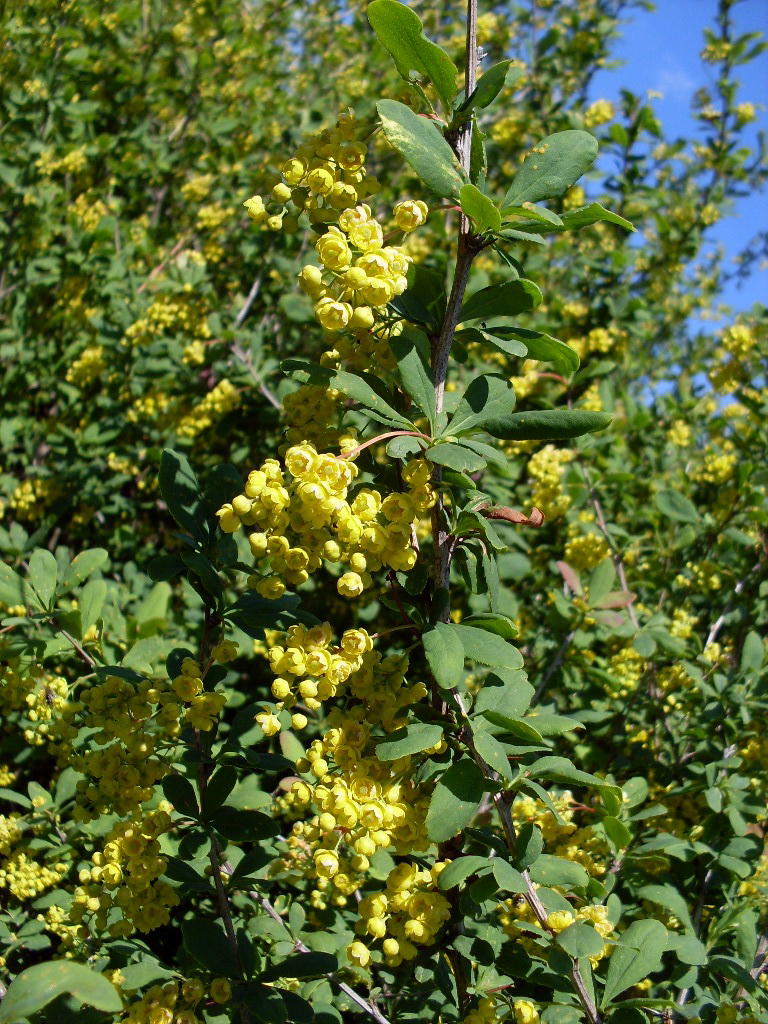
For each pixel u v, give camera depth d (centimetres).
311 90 887
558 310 507
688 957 187
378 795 165
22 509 501
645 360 648
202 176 713
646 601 420
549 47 626
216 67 803
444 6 786
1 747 329
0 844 272
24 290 592
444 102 178
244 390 467
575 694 341
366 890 268
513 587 449
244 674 402
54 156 641
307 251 561
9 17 629
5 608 268
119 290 552
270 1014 161
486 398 174
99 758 187
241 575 354
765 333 443
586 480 387
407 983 230
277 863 236
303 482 151
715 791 261
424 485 165
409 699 173
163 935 306
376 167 670
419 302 186
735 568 386
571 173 173
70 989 126
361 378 173
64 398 573
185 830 193
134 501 534
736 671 331
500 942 182
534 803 237
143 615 297
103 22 750
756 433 414
